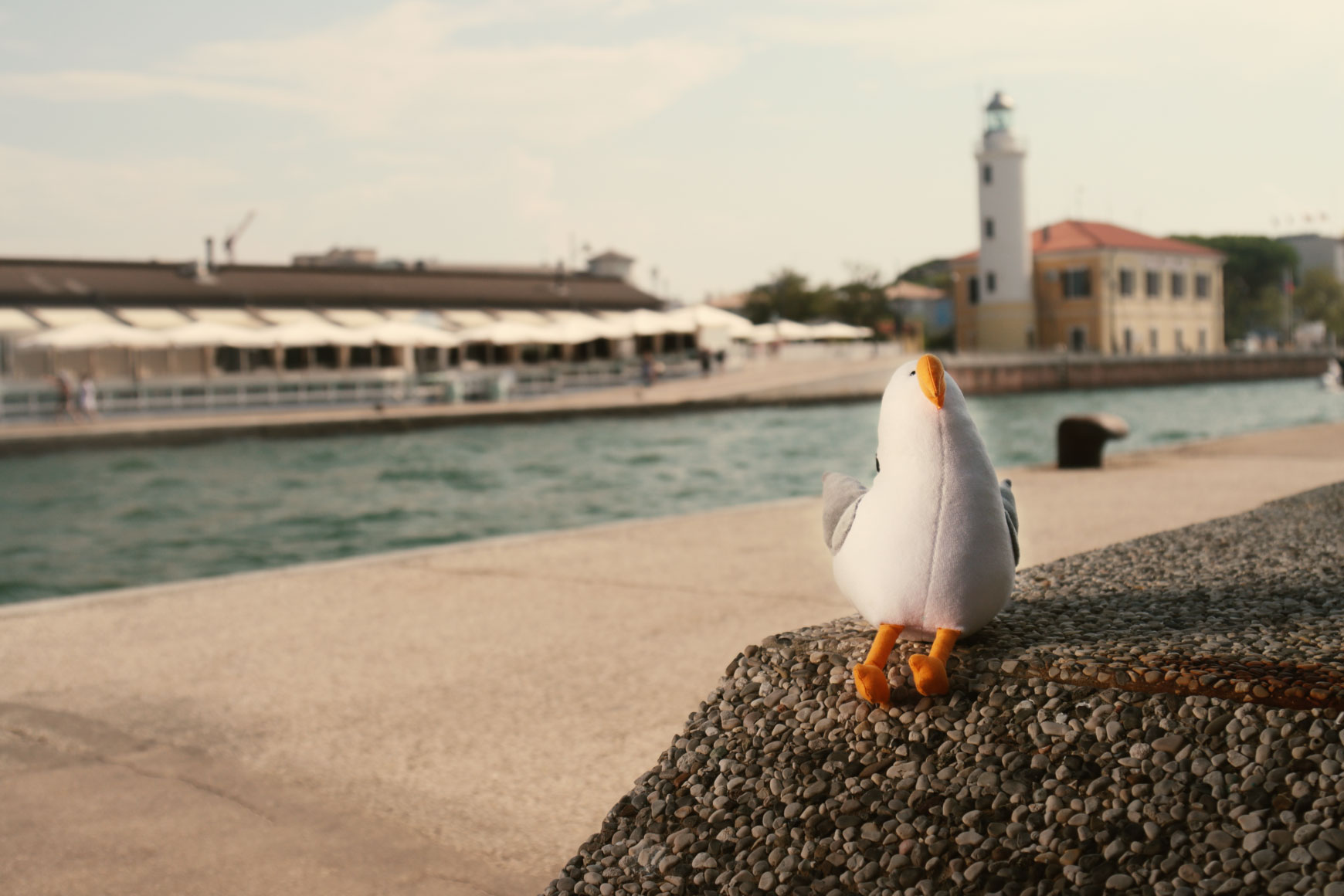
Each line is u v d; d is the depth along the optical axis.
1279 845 2.00
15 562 15.13
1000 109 67.19
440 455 28.39
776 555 8.07
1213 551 4.15
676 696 4.71
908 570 2.60
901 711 2.48
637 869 2.45
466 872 3.21
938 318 97.38
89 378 35.16
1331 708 2.15
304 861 3.30
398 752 4.18
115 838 3.48
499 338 44.75
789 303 82.25
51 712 4.74
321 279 52.53
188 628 6.24
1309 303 100.38
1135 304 68.62
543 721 4.47
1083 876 2.08
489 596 6.90
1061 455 13.16
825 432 34.53
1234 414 42.75
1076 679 2.40
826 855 2.30
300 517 18.67
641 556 8.18
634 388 46.59
